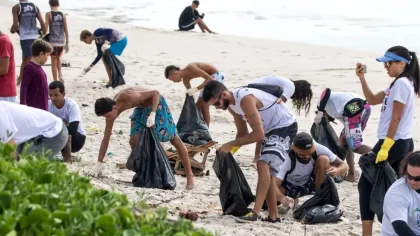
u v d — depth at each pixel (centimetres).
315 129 3006
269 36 7988
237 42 7094
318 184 2500
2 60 2811
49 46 2811
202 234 1207
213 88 2209
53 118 2084
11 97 2872
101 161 2748
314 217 2414
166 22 9056
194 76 3419
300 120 4072
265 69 5725
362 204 2166
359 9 9462
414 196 1806
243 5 10088
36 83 2778
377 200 2106
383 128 2181
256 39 7275
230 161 2369
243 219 2334
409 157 1794
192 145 3045
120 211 1141
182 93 4684
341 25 8469
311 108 4338
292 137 2334
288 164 2500
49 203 1138
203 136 3078
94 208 1142
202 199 2602
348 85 5078
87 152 3209
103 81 4894
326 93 2998
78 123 2944
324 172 2486
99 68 5428
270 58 6231
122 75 4756
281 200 2488
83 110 4144
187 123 3108
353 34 7888
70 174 1279
